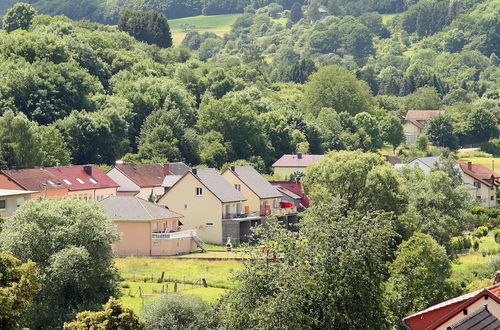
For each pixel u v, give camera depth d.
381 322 134.50
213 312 149.38
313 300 131.38
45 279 168.12
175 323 147.38
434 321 117.12
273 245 136.88
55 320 163.25
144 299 183.38
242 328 133.38
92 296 173.62
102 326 135.62
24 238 174.62
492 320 108.12
